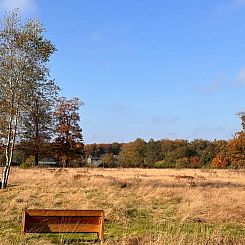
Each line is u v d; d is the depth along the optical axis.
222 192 24.50
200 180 36.09
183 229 13.86
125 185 27.64
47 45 28.64
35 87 28.52
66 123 64.75
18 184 27.38
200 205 18.62
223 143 86.88
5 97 27.98
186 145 92.19
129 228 14.02
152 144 92.69
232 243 11.16
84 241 12.00
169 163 78.00
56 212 12.09
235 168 68.38
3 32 27.97
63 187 24.84
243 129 70.62
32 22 28.50
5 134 27.52
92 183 27.94
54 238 12.16
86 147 106.25
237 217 16.45
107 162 79.31
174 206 18.92
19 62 28.06
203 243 10.97
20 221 14.36
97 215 12.26
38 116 29.38
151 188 25.30
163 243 10.43
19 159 59.75
